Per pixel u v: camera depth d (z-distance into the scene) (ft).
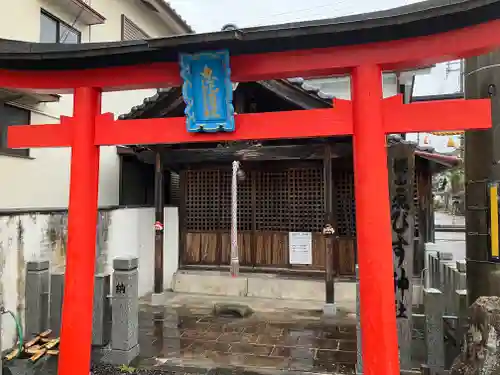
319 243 29.55
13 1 23.57
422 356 17.48
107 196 32.65
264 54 11.96
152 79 13.10
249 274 30.55
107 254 26.04
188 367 17.12
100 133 13.48
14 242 18.24
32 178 25.04
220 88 11.95
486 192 12.13
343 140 25.11
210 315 25.34
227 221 31.71
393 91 34.30
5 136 23.07
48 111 26.27
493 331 11.13
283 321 24.07
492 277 11.84
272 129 12.12
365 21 10.25
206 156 27.32
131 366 17.28
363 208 11.16
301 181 30.04
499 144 11.95
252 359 18.11
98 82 13.46
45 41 26.66
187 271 31.91
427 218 28.73
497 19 10.05
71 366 12.92
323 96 21.79
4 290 17.44
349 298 27.73
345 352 18.97
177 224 32.55
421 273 27.55
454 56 10.86
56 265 21.44
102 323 17.66
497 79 12.12
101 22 30.04
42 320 18.70
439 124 10.96
